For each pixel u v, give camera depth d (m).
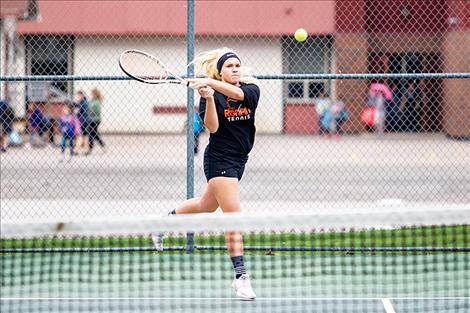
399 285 15.93
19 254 19.11
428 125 52.84
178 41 59.66
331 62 59.38
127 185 32.78
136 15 59.38
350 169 38.81
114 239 20.25
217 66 14.53
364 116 55.97
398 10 48.22
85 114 46.62
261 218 10.13
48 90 52.22
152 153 48.28
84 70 59.22
